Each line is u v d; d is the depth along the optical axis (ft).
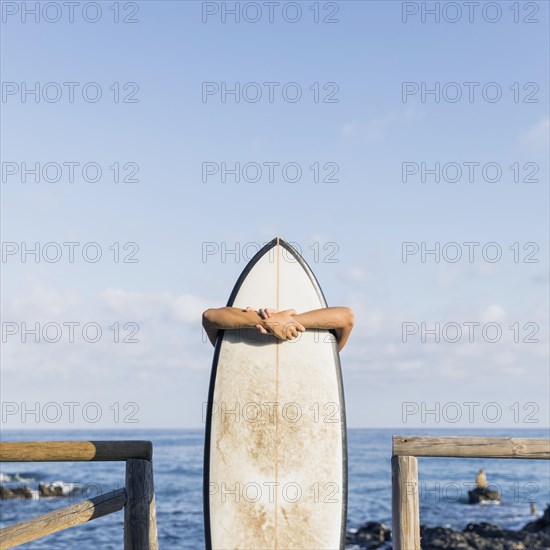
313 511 13.35
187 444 219.61
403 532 14.05
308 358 13.91
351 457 167.43
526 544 52.29
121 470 128.06
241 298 14.37
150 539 14.25
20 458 14.17
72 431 413.39
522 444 14.08
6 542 12.44
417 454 14.25
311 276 14.51
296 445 13.61
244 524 13.37
